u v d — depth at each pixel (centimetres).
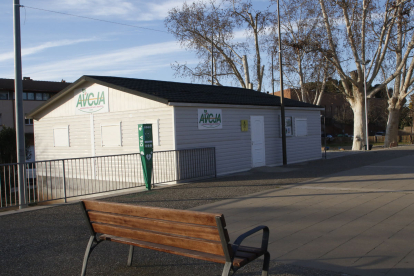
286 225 619
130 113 1321
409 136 4581
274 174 1303
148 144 1065
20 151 921
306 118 1858
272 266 438
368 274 400
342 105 5703
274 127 1647
